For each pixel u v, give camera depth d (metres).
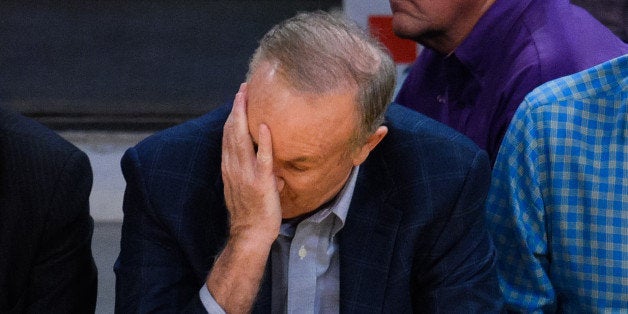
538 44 7.76
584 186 6.70
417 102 8.91
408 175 6.38
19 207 5.99
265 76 5.46
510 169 6.89
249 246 5.85
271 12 20.17
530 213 6.88
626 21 11.58
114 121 17.02
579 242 6.79
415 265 6.59
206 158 6.29
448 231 6.42
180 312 6.05
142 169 6.22
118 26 19.80
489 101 7.99
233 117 5.68
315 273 6.40
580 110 6.72
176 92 17.81
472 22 7.95
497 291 6.66
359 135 5.63
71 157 6.12
